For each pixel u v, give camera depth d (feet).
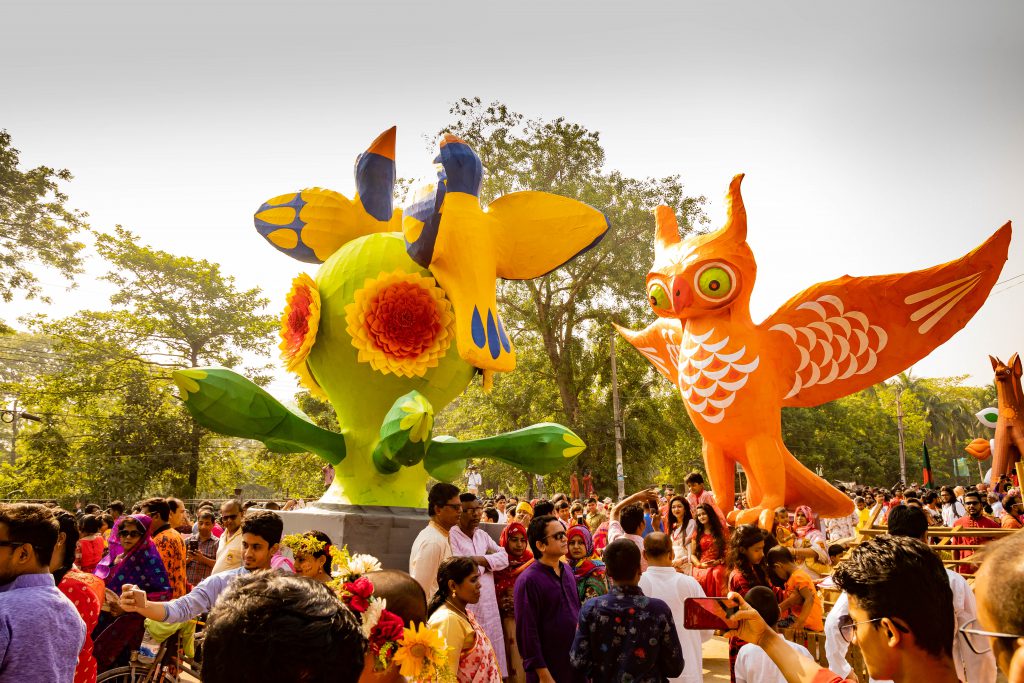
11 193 94.02
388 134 24.68
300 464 106.32
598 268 99.81
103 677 17.56
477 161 22.39
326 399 24.77
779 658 8.07
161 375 102.58
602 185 101.04
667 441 104.37
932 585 6.65
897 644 6.64
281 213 24.66
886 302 41.22
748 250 41.60
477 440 23.93
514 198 24.06
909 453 199.31
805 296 42.42
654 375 102.27
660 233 46.47
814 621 21.33
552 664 17.22
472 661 13.69
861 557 7.05
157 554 20.51
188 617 13.62
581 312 102.06
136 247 107.96
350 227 24.93
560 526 17.70
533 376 98.22
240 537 20.72
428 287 22.09
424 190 21.97
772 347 42.52
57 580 12.71
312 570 14.55
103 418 96.99
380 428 21.76
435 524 18.75
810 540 35.04
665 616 14.35
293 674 4.60
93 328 101.45
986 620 5.73
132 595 12.90
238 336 113.80
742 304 42.04
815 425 167.84
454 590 14.07
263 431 21.22
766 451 40.57
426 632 9.47
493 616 19.54
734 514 40.75
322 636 4.74
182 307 111.65
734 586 19.25
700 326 42.70
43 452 92.79
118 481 91.71
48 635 10.41
